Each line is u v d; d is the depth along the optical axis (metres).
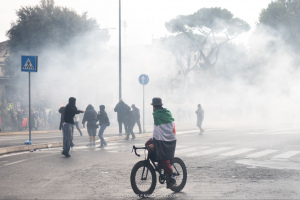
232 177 10.55
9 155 15.26
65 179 10.28
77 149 17.55
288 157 14.62
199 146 18.69
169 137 8.55
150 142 8.63
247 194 8.45
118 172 11.38
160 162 8.72
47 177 10.55
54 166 12.48
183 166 9.06
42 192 8.70
